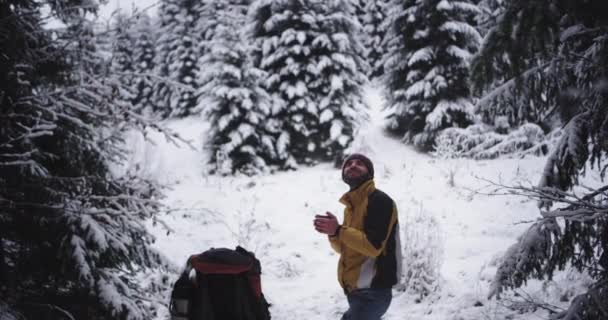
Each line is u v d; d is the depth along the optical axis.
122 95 3.88
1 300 3.40
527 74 3.38
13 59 3.64
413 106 15.37
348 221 3.23
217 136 15.43
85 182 3.89
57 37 3.89
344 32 16.31
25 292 3.79
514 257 3.23
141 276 5.64
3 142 3.62
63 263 3.46
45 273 3.78
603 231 3.17
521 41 2.89
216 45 15.20
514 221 8.41
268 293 6.22
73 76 4.02
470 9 14.28
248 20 17.19
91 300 3.71
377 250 2.93
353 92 16.33
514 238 7.68
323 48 15.92
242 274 2.81
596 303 2.76
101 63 3.89
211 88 15.45
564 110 3.32
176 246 7.94
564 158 3.50
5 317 3.22
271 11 16.36
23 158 3.52
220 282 2.74
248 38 17.12
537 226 3.20
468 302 5.00
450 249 7.33
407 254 5.89
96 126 4.05
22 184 3.58
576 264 3.40
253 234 8.78
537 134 5.33
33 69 3.79
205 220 9.46
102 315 3.68
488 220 8.68
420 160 14.04
